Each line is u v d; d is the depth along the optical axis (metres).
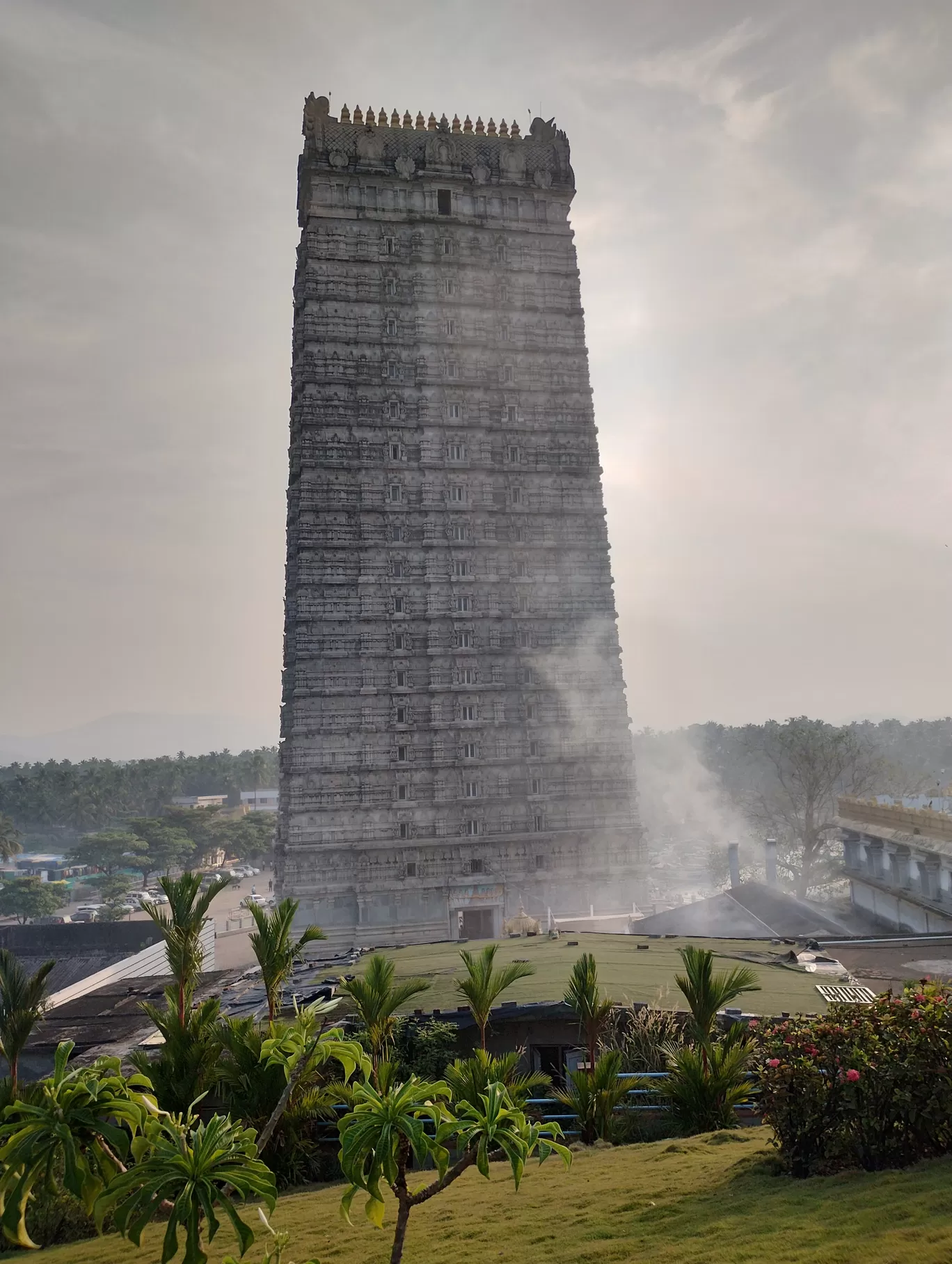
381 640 90.38
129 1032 43.75
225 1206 10.66
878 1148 17.69
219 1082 27.30
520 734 92.50
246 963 116.44
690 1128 25.55
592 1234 16.41
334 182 96.12
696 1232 15.46
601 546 96.75
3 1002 28.41
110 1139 10.91
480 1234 17.45
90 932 105.75
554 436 97.69
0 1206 10.84
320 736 88.31
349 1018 32.56
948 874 57.22
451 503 93.44
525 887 90.25
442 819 89.50
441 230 97.62
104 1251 20.44
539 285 99.75
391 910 87.44
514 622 93.75
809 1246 13.77
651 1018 31.19
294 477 95.44
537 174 100.38
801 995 35.22
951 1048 17.80
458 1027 32.44
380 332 95.00
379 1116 11.65
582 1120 25.95
